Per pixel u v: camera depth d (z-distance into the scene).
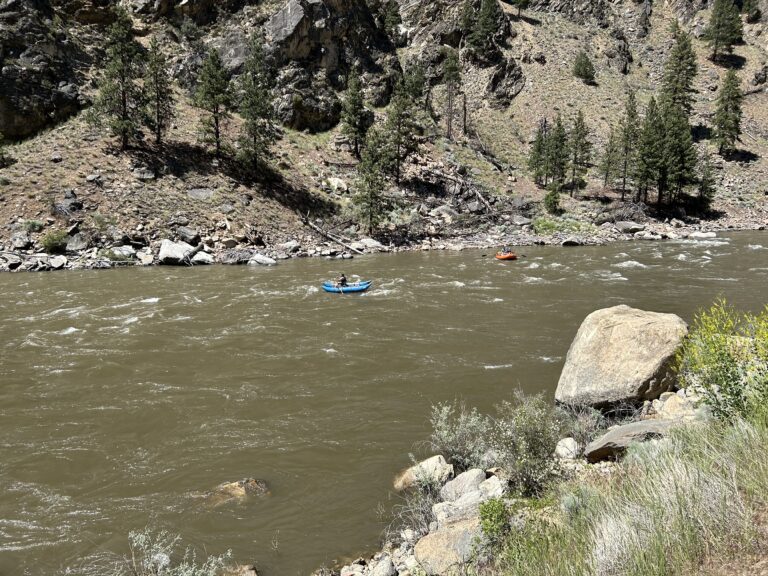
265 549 6.40
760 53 94.69
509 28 89.44
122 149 42.53
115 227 35.69
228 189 43.22
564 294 23.19
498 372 13.05
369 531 6.73
